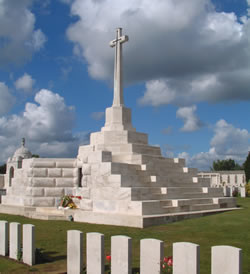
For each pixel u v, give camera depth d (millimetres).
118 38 25391
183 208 19516
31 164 22922
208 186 25797
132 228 15883
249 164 85188
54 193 22594
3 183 56875
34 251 10570
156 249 7973
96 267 8789
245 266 9734
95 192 19234
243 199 34094
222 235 13914
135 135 24500
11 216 21625
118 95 25094
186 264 7383
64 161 23000
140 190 18359
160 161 23625
